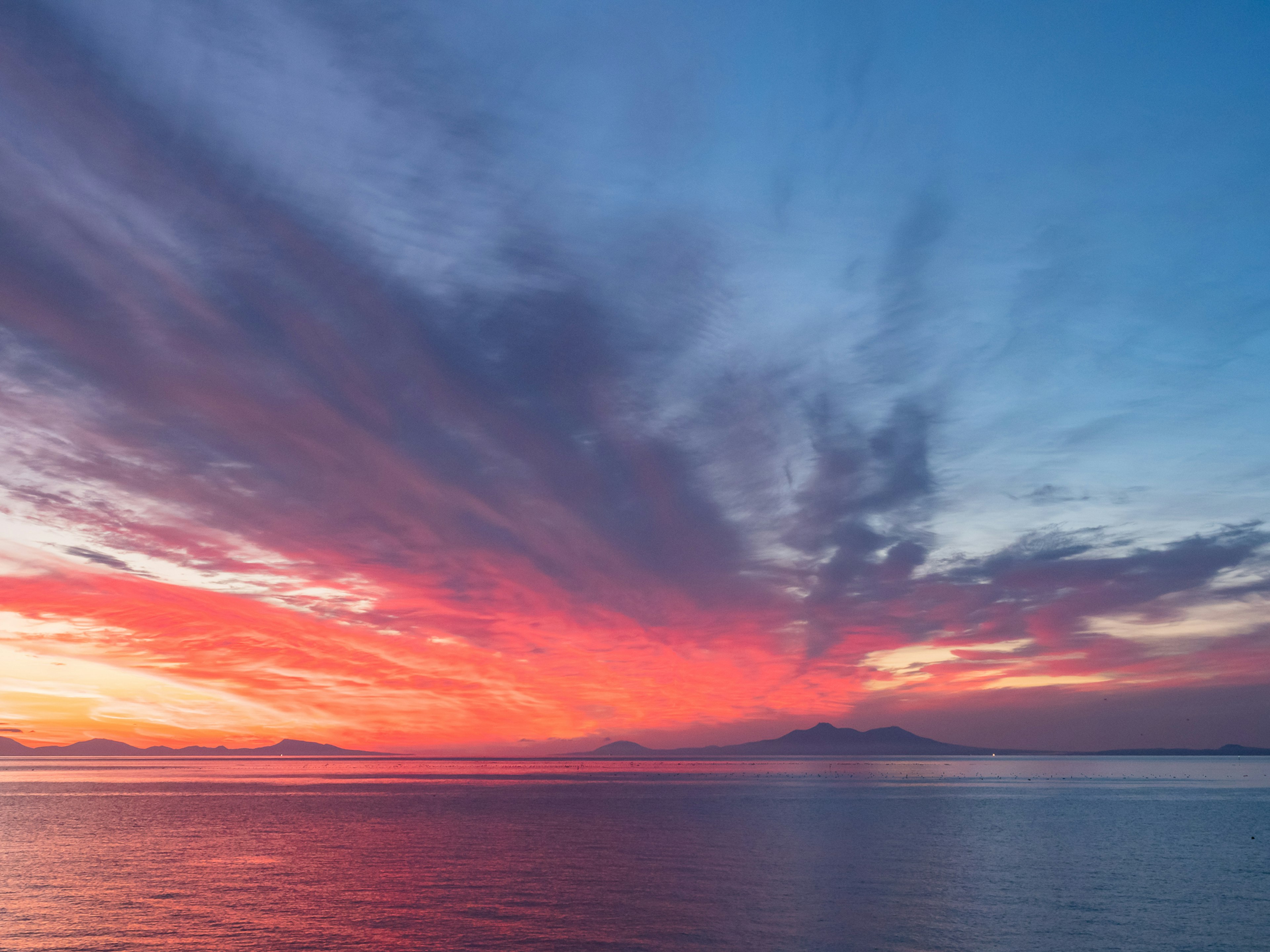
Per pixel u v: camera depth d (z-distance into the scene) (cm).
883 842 6894
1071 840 7031
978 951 3394
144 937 3584
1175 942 3556
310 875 5216
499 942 3503
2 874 5284
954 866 5525
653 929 3722
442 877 5091
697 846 6606
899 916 3978
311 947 3434
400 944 3469
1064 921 3906
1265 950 3434
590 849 6450
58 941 3522
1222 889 4709
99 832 7781
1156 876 5138
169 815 9562
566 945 3469
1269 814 9538
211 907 4206
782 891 4612
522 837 7275
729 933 3656
